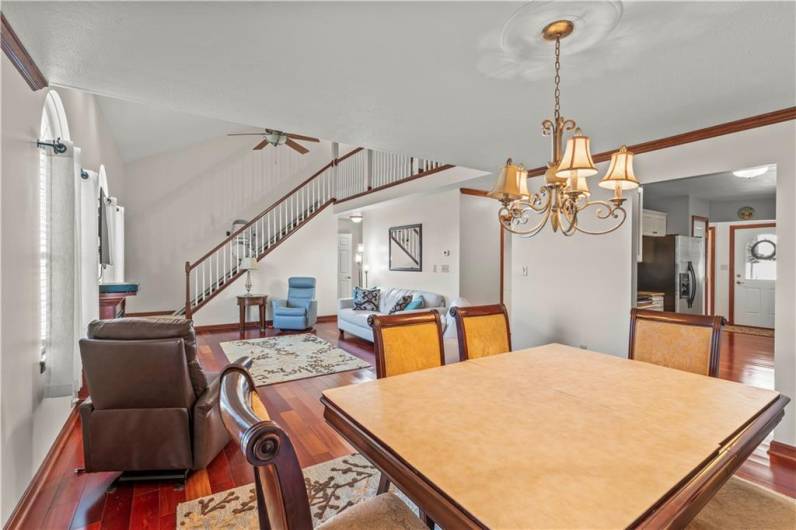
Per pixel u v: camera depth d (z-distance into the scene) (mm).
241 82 2059
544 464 1073
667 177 3064
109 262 4539
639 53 1753
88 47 1697
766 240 6473
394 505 1322
